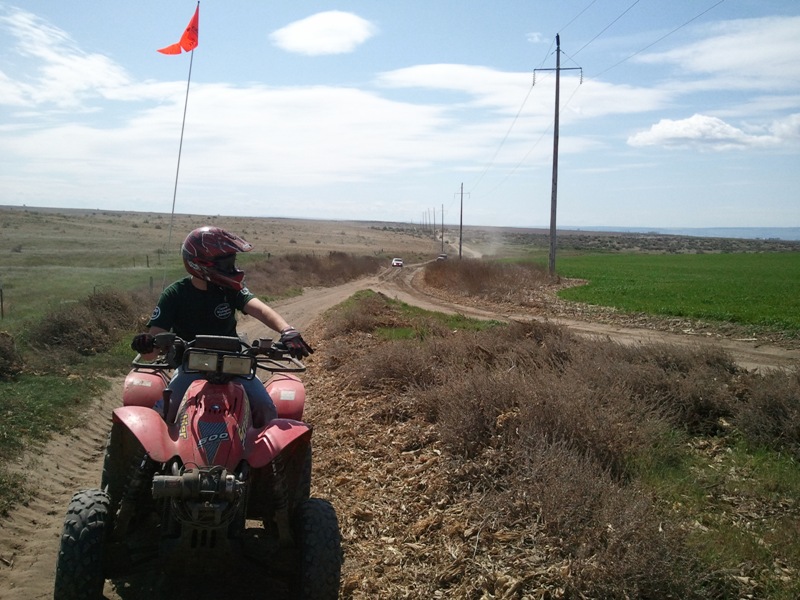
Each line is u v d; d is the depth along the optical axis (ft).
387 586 15.56
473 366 33.58
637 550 14.80
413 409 29.60
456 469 21.30
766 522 18.78
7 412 27.40
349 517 19.31
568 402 23.07
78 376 36.70
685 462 23.43
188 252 15.44
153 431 12.95
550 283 143.74
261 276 148.77
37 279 99.96
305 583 12.52
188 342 15.35
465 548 16.79
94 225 350.02
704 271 205.36
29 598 14.97
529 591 14.83
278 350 14.88
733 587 14.97
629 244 632.79
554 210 146.30
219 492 11.73
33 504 20.26
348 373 38.93
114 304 57.00
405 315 74.84
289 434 13.42
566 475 18.21
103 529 12.45
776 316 76.48
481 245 575.79
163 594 14.94
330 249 374.84
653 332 71.61
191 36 17.58
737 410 28.35
